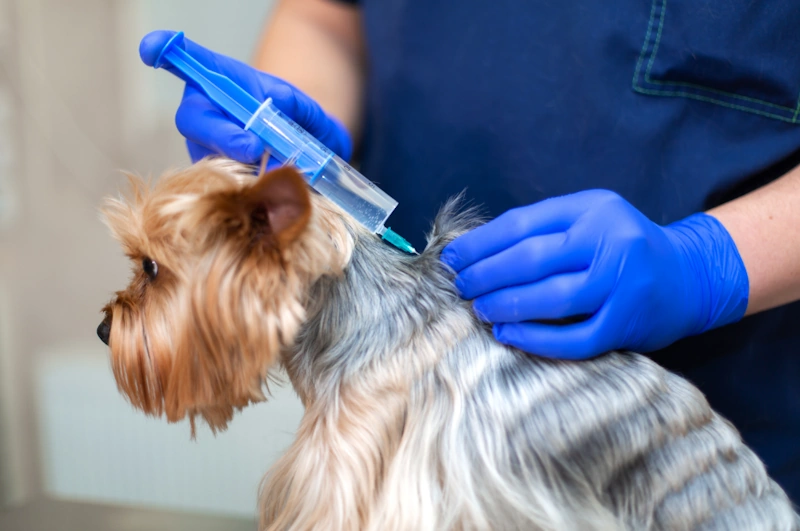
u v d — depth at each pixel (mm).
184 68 1073
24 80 2131
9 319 2332
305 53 1738
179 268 977
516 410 997
